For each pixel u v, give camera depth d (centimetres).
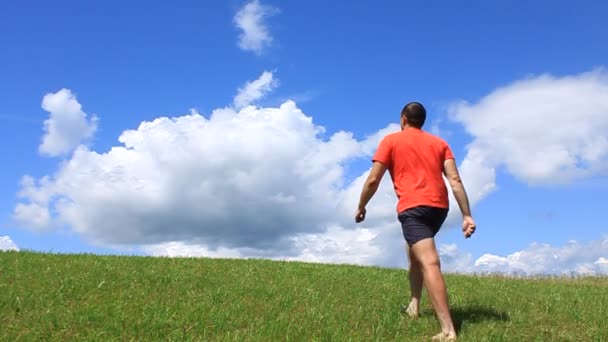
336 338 722
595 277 1834
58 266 1198
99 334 734
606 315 837
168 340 731
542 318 812
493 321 793
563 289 1235
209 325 794
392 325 775
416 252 709
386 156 736
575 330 756
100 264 1265
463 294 1061
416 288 823
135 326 777
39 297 914
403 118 763
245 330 782
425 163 718
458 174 722
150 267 1263
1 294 920
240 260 1541
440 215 716
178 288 1036
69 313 828
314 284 1138
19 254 1385
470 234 713
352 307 915
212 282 1103
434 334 739
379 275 1362
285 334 752
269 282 1136
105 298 936
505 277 1669
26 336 728
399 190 727
